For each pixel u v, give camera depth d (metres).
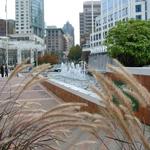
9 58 65.81
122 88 2.57
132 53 21.50
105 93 2.47
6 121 3.21
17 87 3.45
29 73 3.44
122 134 2.39
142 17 79.94
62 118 3.10
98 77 2.55
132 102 2.52
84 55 69.31
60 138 3.43
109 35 23.16
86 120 3.07
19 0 91.56
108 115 2.47
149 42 21.97
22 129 3.13
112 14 91.44
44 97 14.59
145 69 8.59
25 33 84.81
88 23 137.62
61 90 14.38
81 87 12.38
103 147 2.79
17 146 3.07
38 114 3.29
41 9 102.81
